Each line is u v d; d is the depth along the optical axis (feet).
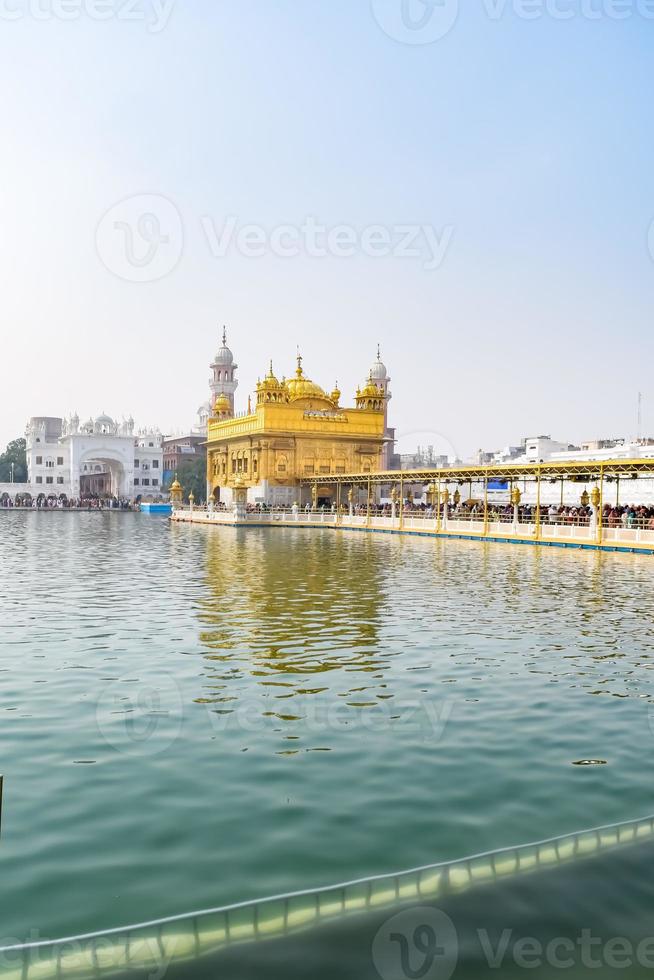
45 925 15.47
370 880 16.67
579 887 16.46
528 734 27.63
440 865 17.33
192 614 52.90
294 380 251.39
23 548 119.65
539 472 132.77
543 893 16.22
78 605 57.21
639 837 18.76
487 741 26.84
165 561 96.37
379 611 54.60
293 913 15.39
